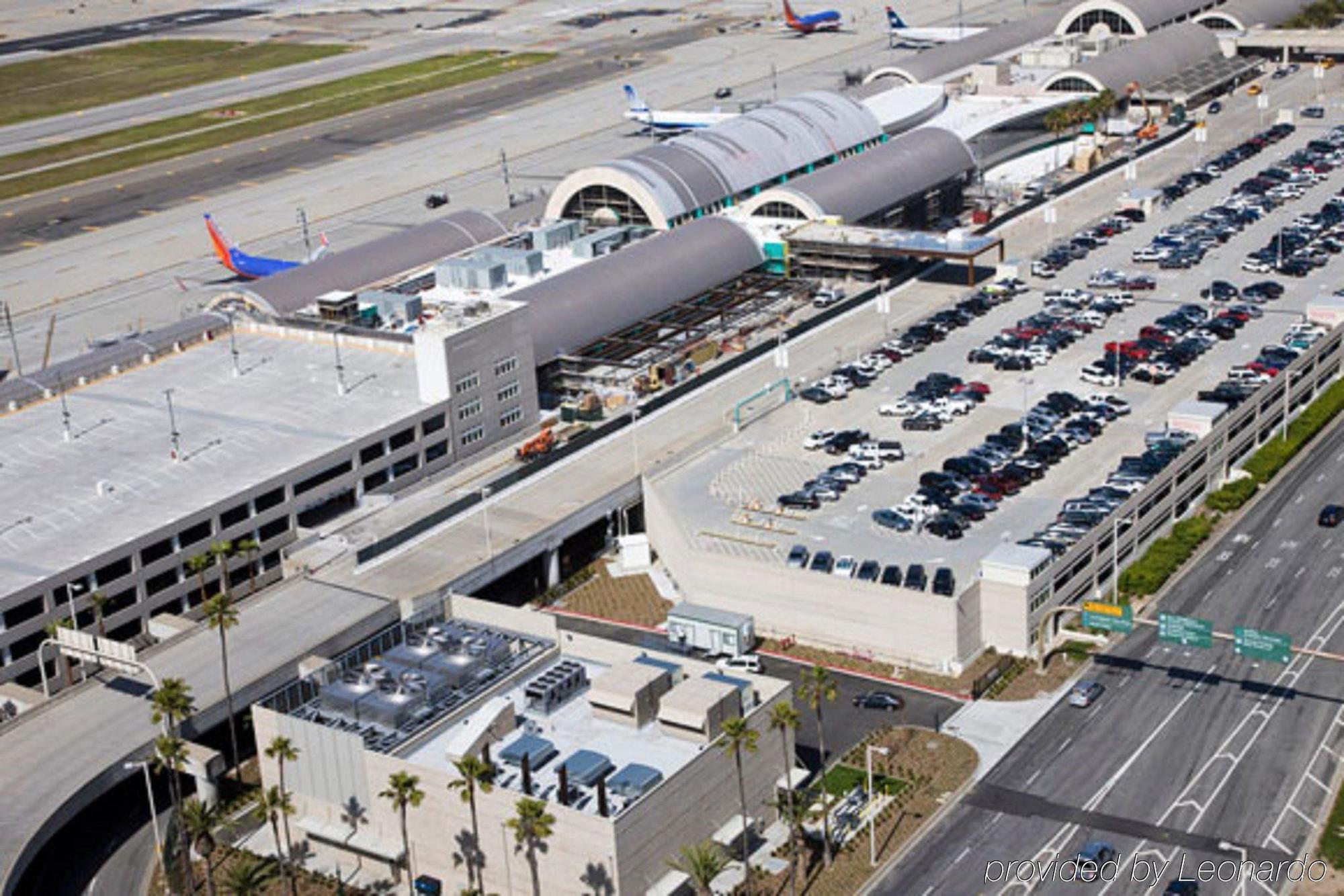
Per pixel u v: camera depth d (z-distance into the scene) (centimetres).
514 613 13325
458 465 18125
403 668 12569
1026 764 12469
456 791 11125
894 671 14012
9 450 17712
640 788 10894
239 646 14100
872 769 12544
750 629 14412
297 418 17925
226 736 13562
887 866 11406
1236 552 15550
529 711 12250
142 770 12412
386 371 19162
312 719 12094
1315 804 11694
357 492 17150
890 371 19475
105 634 15012
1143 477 15712
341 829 11831
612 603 15712
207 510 15700
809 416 18325
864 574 14475
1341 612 14275
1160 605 14688
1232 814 11656
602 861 10594
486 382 18425
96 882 11888
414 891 11431
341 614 14550
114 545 15088
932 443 17312
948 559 14725
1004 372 19162
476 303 19038
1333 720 12719
